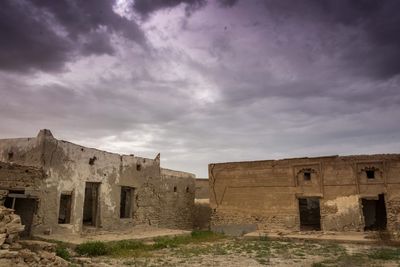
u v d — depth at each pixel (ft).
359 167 76.07
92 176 62.39
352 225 73.87
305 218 91.61
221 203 87.35
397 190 72.23
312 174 79.77
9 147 56.65
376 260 42.98
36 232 50.65
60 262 34.78
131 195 74.08
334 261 42.16
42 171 52.26
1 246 32.35
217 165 89.81
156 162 81.51
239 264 40.16
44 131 53.67
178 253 48.06
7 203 51.37
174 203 87.45
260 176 84.48
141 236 59.52
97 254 44.60
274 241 64.64
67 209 58.18
